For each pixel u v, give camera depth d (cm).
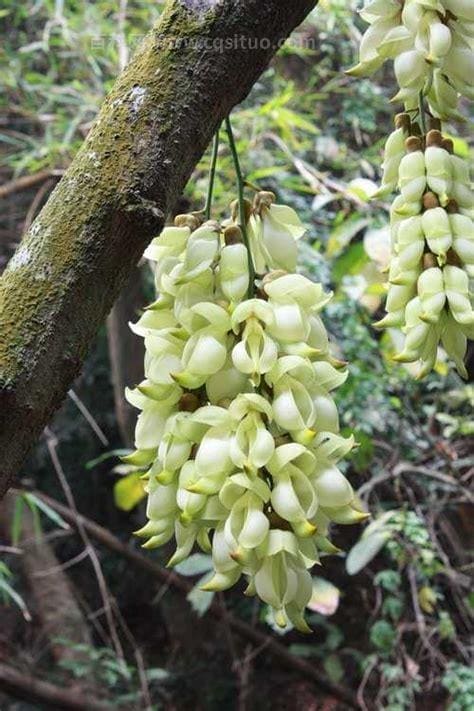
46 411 66
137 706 354
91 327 66
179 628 416
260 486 65
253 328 67
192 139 67
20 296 65
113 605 362
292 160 253
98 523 483
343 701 354
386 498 288
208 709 404
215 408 66
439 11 73
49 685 336
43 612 369
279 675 407
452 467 271
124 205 65
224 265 70
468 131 288
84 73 299
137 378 318
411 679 281
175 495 70
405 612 313
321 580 231
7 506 372
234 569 67
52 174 282
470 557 297
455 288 77
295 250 75
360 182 210
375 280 212
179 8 67
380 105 317
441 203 78
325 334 71
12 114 314
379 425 253
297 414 65
